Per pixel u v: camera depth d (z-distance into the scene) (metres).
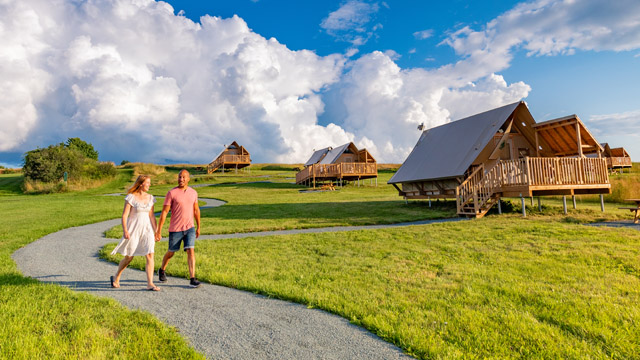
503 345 3.19
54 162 41.00
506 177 14.46
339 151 37.75
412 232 10.09
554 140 16.27
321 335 3.57
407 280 5.38
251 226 12.82
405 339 3.36
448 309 4.11
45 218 16.08
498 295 4.60
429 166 18.73
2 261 6.99
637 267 5.68
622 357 2.99
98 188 40.97
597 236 8.21
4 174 57.09
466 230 10.05
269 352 3.20
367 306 4.24
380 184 37.34
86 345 3.23
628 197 18.08
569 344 3.19
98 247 9.17
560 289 4.77
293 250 8.16
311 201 23.44
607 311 3.94
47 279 5.85
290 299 4.68
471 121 18.02
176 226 5.33
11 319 3.74
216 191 34.72
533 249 7.31
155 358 3.02
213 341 3.44
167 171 59.78
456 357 2.97
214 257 7.42
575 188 13.66
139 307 4.39
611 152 43.56
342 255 7.44
